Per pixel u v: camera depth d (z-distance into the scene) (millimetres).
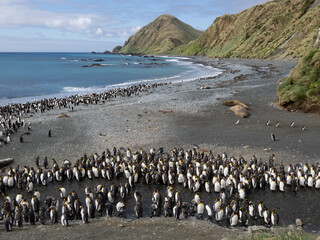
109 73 116438
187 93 52969
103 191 17141
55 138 29016
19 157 24297
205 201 16859
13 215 14758
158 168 20094
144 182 19859
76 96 57094
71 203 15641
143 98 52656
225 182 18234
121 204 15625
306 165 19406
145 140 28094
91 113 39344
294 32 116312
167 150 25344
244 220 14086
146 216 15352
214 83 68562
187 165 21422
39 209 15703
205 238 12359
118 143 27344
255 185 18078
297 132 28859
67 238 12539
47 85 79500
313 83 35750
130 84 81250
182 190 18453
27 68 143125
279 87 39156
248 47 145375
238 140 27344
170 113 38281
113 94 57281
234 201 15117
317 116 34281
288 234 11188
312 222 14242
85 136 29531
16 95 63062
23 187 19094
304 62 37781
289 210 15516
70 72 120625
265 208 14516
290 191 17812
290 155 23094
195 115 37031
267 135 28453
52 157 24250
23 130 31719
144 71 123875
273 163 21047
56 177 19906
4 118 37531
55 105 47375
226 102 40719
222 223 14422
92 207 15227
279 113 36406
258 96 46000
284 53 108438
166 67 146500
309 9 124688
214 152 24609
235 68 109188
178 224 14133
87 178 20578
